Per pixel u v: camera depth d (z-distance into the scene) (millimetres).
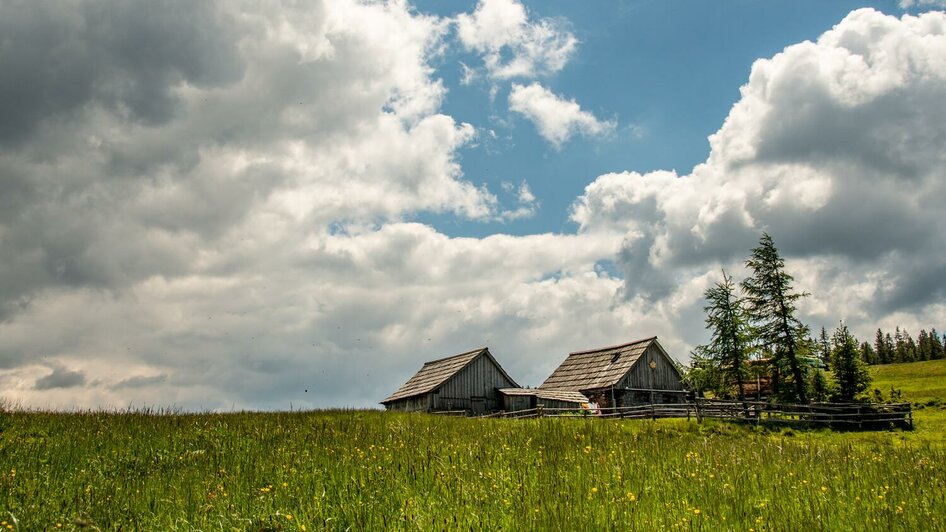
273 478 11148
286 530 8141
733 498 10242
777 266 45562
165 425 19609
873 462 15516
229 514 8742
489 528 8172
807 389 44938
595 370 53531
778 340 44688
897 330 151375
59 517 8570
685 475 12047
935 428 32656
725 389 51031
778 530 8664
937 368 80688
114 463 13383
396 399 54531
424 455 12875
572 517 8562
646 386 51188
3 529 8109
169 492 10320
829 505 10148
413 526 8148
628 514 9078
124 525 8367
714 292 50750
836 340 45219
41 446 14859
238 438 16891
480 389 51281
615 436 19766
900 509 9859
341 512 8719
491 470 11523
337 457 13258
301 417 23922
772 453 16047
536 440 17266
